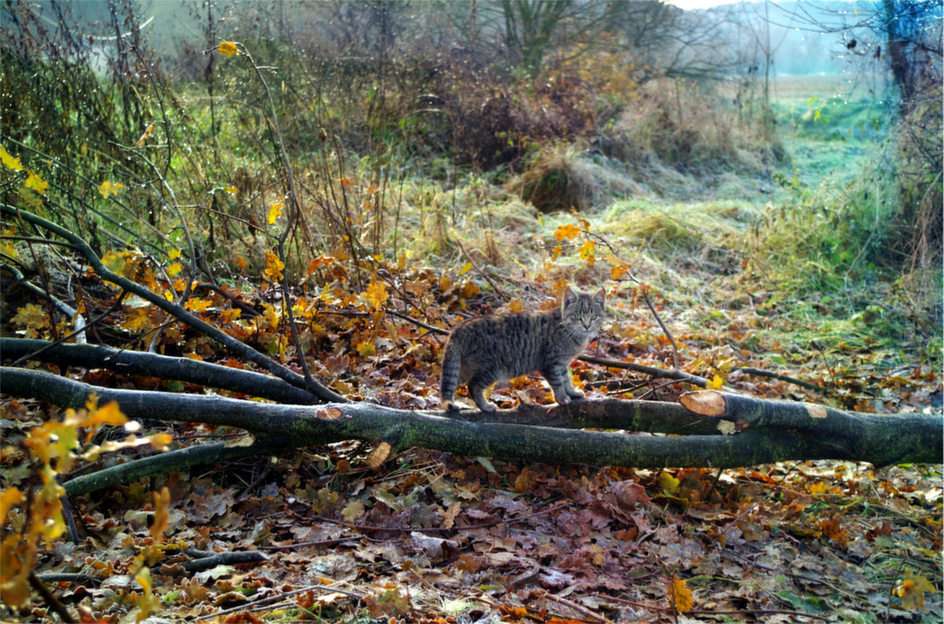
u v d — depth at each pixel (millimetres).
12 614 1780
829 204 5461
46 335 3012
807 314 4547
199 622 1917
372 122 5430
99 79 4320
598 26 8914
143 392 2436
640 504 2596
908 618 2332
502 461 2705
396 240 4453
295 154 4602
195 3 5277
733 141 7965
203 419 2434
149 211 3893
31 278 3283
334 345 3299
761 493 2816
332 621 1996
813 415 2682
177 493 2459
